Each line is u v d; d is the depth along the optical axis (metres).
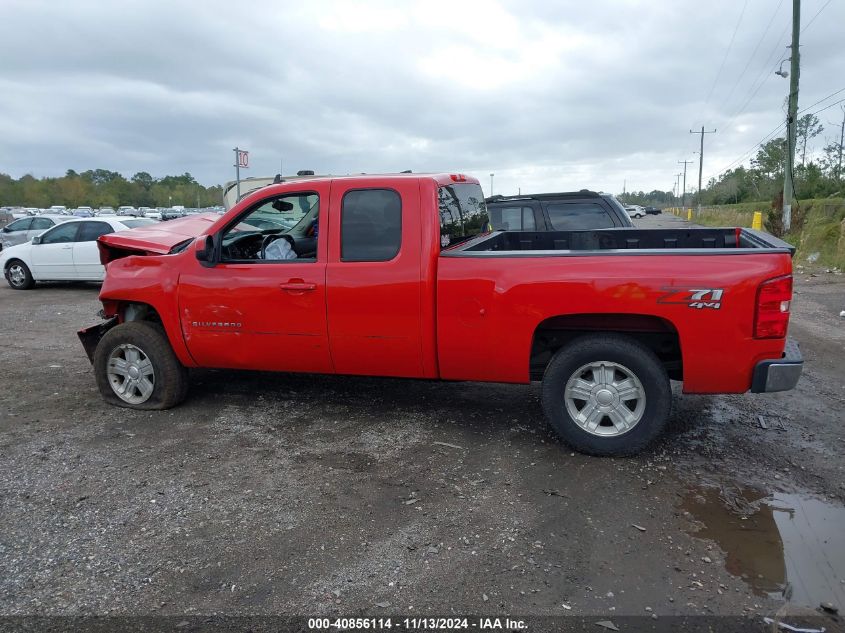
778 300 3.99
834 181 51.19
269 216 5.31
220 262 5.17
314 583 3.12
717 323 4.05
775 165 69.69
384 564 3.27
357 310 4.75
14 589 3.10
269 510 3.82
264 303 4.99
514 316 4.40
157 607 2.96
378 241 4.71
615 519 3.67
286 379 6.43
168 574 3.21
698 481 4.12
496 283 4.41
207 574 3.21
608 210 8.80
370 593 3.04
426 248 4.59
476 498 3.94
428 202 4.62
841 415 5.27
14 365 7.29
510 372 4.54
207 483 4.19
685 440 4.77
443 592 3.04
